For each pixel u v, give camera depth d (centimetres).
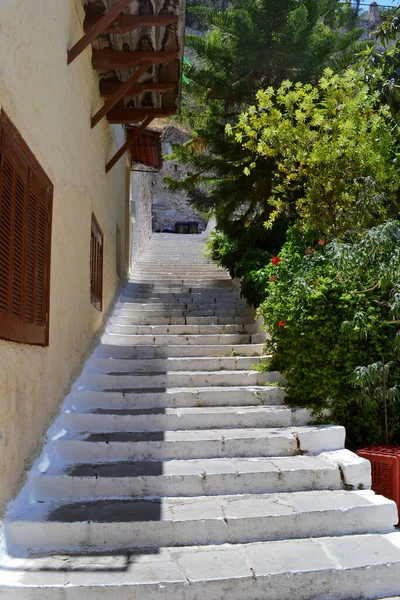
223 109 983
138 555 312
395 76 674
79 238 528
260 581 290
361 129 593
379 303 484
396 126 641
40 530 320
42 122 367
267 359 590
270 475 393
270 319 545
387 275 453
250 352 643
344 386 490
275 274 584
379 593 306
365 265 491
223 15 924
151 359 595
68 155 465
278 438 443
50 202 396
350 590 302
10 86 291
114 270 845
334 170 595
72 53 455
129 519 330
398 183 596
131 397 504
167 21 479
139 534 327
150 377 549
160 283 991
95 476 374
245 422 480
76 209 508
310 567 302
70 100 470
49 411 414
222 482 386
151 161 1106
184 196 2622
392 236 478
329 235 593
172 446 427
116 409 496
